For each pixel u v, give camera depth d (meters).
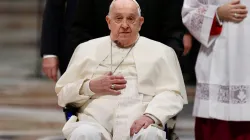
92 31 15.90
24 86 32.91
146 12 15.51
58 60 16.67
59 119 25.02
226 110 15.71
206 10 15.85
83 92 13.57
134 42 13.98
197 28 15.95
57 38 16.64
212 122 16.08
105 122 13.38
